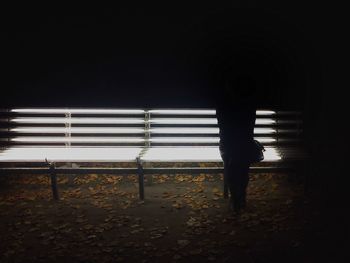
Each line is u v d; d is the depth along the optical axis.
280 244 4.61
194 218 5.34
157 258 4.36
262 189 6.34
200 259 4.32
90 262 4.30
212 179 6.93
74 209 5.75
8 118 6.85
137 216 5.46
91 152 6.48
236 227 5.07
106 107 6.86
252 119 5.37
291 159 6.04
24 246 4.69
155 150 6.55
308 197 5.98
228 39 11.41
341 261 4.22
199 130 6.76
